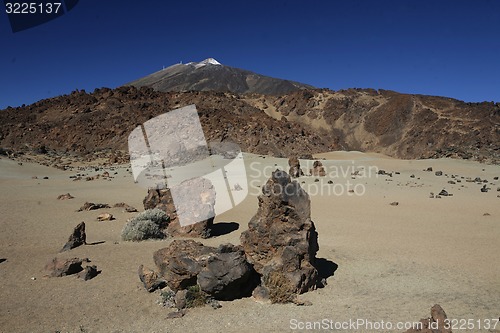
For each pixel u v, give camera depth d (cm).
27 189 3728
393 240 1847
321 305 1072
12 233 1886
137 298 1115
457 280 1281
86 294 1135
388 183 4134
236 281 1078
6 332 908
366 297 1134
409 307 1046
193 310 1043
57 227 2067
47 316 993
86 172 5978
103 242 1769
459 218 2406
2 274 1288
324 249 1681
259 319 978
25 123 11319
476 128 13012
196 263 1102
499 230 2058
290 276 1155
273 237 1254
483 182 4359
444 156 8038
